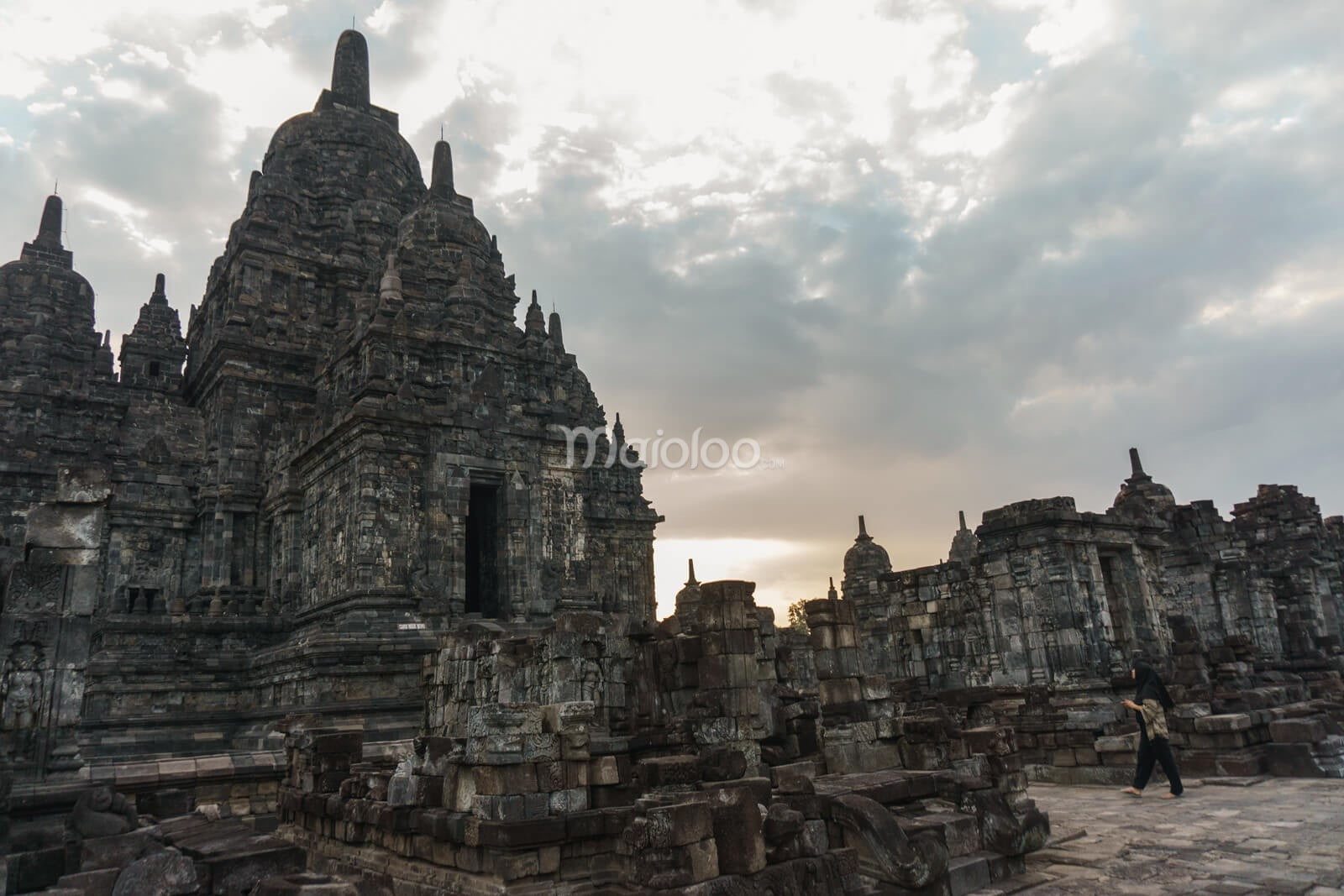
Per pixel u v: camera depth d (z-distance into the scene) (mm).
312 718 17547
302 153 54906
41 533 13406
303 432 37031
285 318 46469
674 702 14258
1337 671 33906
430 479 31672
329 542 32750
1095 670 24766
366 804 13555
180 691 31656
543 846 10492
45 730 12852
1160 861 11617
